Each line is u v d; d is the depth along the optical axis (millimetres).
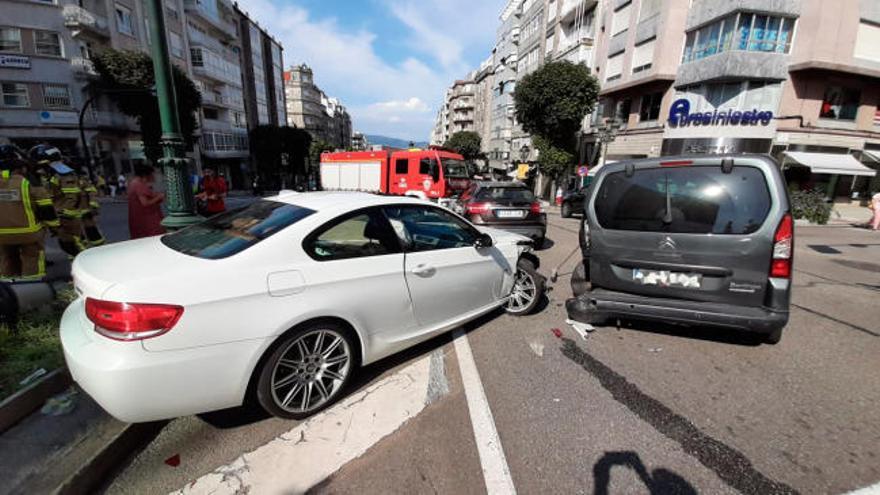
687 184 3158
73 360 1933
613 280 3525
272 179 43125
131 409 1892
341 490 1905
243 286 2150
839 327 4141
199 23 35594
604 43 23672
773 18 16422
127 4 26328
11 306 3113
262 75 51156
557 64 21875
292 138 42094
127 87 21812
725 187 3029
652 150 20250
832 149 17500
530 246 4363
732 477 2006
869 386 2912
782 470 2059
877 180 19078
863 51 16562
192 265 2152
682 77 18641
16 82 21188
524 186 7535
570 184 26422
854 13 16031
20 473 1853
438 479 1973
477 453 2154
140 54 22672
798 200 16828
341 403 2617
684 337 3697
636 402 2656
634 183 3377
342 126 130250
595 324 3975
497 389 2789
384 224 2934
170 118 4223
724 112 17422
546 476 1994
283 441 2252
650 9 19781
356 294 2586
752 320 2965
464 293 3449
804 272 6984
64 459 1940
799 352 3455
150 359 1887
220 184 8031
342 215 2688
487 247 3602
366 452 2168
